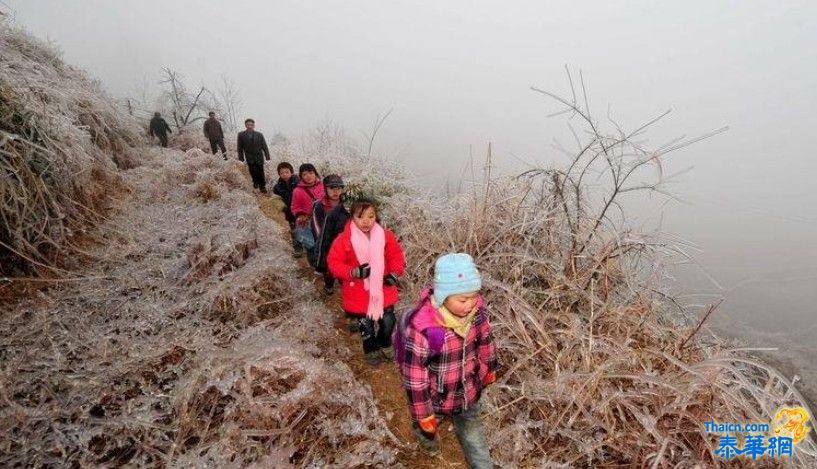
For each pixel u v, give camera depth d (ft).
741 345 10.93
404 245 15.85
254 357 8.41
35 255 10.94
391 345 10.16
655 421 7.55
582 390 8.42
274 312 11.65
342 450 7.45
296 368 8.54
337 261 9.37
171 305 10.76
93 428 6.95
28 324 9.11
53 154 12.12
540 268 12.64
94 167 16.71
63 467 6.43
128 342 9.07
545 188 14.16
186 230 15.43
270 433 7.17
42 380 7.69
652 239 12.12
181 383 8.07
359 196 11.66
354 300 9.61
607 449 8.01
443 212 16.62
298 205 14.98
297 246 16.33
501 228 13.91
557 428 8.19
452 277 5.60
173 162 25.98
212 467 6.63
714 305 10.53
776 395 8.13
